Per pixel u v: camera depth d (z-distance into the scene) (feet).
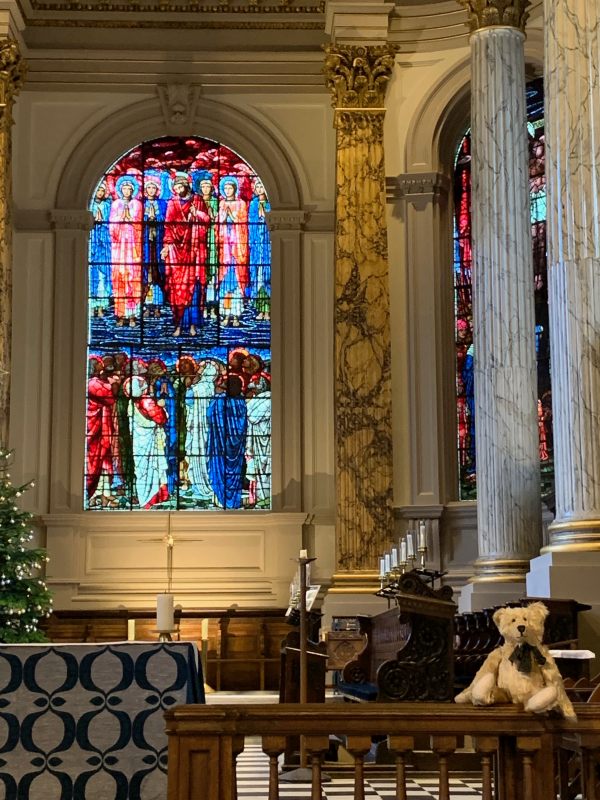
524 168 47.70
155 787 20.17
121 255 61.98
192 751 15.85
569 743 20.53
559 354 34.86
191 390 60.85
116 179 62.75
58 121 61.72
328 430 59.72
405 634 32.45
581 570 33.63
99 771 20.22
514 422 45.55
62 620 56.18
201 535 58.75
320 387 60.03
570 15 35.47
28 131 61.46
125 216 62.39
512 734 16.19
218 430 60.54
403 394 56.44
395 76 58.18
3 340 53.01
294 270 61.00
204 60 61.67
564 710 16.10
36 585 46.55
